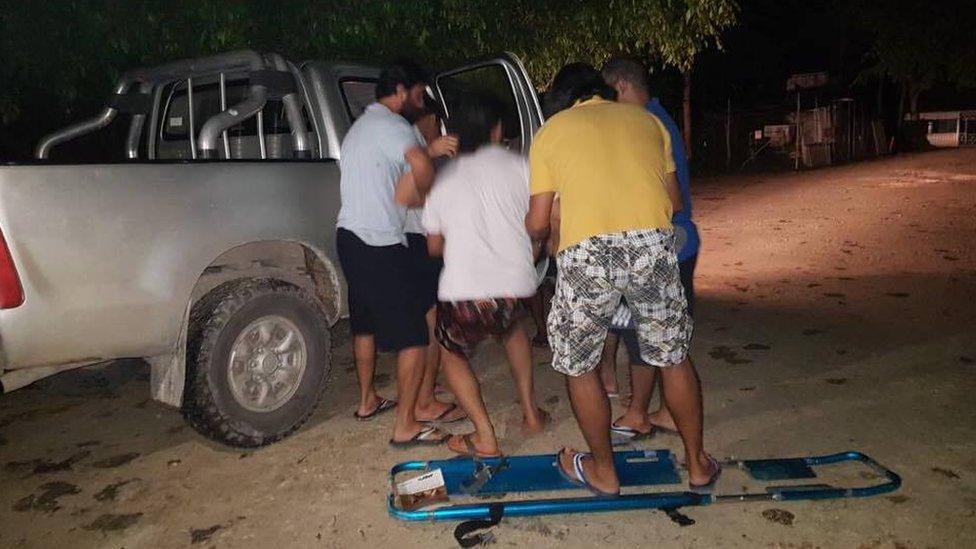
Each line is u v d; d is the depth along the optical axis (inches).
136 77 210.7
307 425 178.1
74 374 219.0
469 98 148.5
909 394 179.0
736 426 166.1
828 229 416.8
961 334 220.4
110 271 143.3
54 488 153.9
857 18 904.3
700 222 474.6
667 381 133.0
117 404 197.9
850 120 1012.5
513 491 140.5
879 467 142.7
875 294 270.7
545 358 214.8
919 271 304.2
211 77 219.8
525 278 147.4
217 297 159.8
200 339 156.1
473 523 132.3
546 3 357.1
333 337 244.5
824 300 265.3
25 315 135.3
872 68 975.6
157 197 148.9
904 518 129.5
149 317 148.5
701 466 138.2
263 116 215.2
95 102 303.0
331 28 278.7
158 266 148.6
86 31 251.3
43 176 136.3
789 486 139.0
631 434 161.2
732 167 934.4
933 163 794.8
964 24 815.1
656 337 128.8
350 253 153.1
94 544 134.1
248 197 161.5
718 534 127.4
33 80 277.7
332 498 144.9
